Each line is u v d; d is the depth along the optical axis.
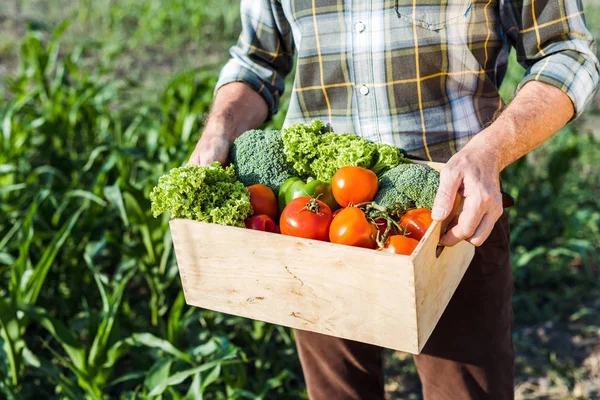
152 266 3.48
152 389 2.56
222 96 2.19
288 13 2.02
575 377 3.38
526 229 4.56
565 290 4.08
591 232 4.60
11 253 3.87
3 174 4.02
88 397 2.82
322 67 1.99
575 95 1.78
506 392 2.17
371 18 1.88
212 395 3.16
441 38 1.84
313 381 2.31
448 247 1.68
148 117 4.61
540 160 5.41
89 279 3.87
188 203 1.73
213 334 3.42
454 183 1.60
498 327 2.09
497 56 1.92
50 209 3.88
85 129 4.83
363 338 1.65
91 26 9.24
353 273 1.56
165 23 9.06
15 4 10.02
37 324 3.65
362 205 1.75
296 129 1.95
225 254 1.72
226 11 9.10
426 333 1.65
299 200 1.73
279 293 1.70
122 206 3.18
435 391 2.22
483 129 1.81
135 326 3.56
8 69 7.52
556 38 1.83
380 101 1.94
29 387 3.16
